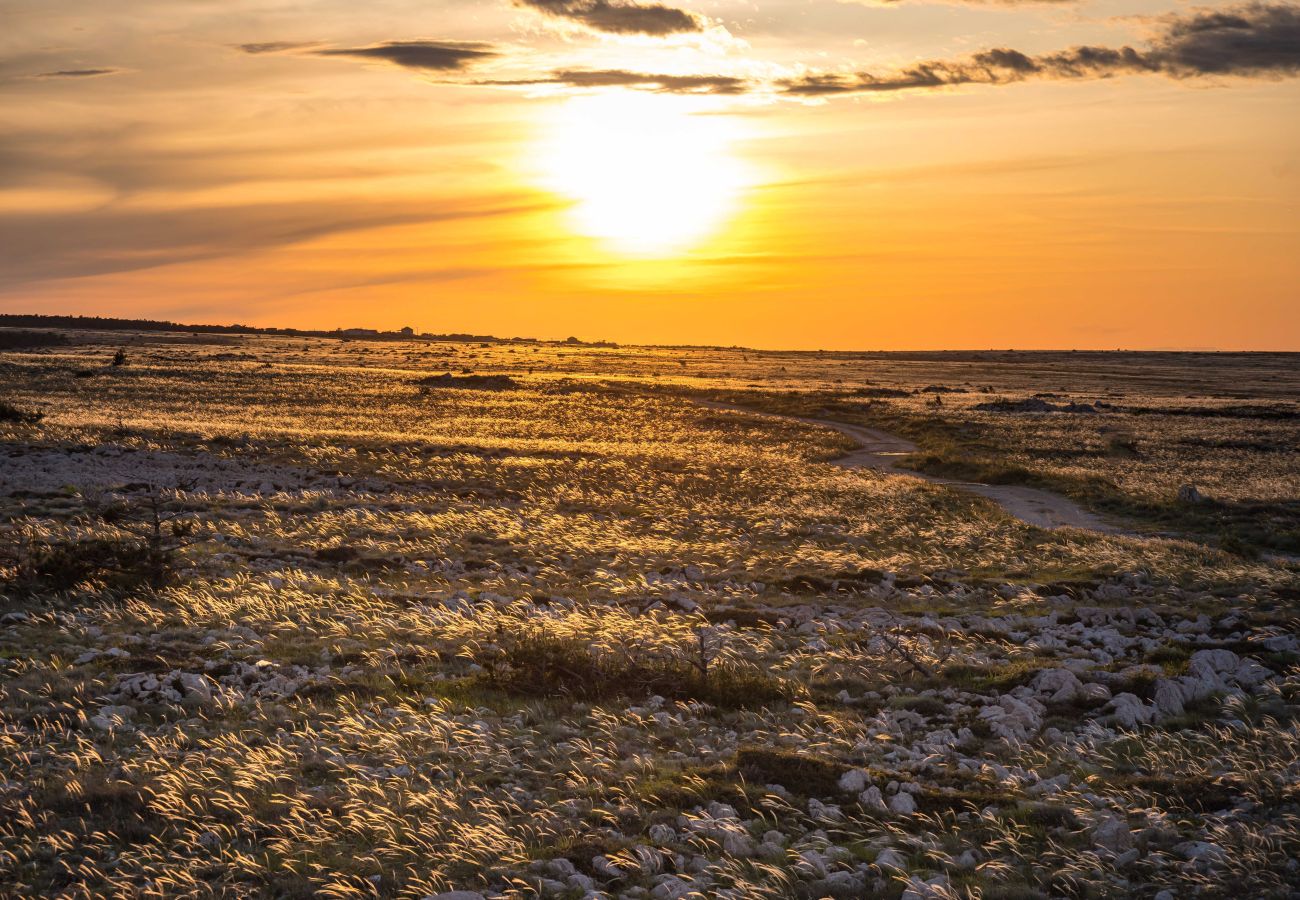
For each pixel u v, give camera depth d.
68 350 151.88
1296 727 13.04
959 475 56.81
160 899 8.61
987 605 23.09
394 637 18.34
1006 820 10.74
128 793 10.82
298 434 56.06
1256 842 9.94
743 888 8.80
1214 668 16.44
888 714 14.66
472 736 13.09
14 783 11.05
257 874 9.24
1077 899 9.12
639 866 9.46
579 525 34.16
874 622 20.86
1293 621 19.75
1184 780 11.75
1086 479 51.69
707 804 11.05
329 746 12.56
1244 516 41.78
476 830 9.82
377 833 10.12
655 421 85.94
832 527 36.19
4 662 15.41
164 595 20.80
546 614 20.20
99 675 15.10
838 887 9.06
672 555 29.30
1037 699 15.12
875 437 83.44
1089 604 22.92
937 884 8.84
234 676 15.48
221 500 34.72
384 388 103.50
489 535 31.08
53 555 21.16
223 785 11.25
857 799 11.27
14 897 8.69
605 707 14.82
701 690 15.62
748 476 50.41
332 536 29.36
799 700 15.38
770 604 22.95
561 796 11.33
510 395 104.69
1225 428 86.25
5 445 44.69
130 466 42.03
